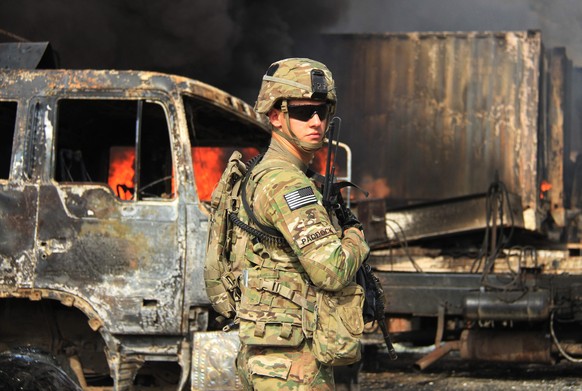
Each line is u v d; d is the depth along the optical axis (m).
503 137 20.73
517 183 20.56
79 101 10.30
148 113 11.05
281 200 5.20
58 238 9.76
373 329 14.58
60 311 10.50
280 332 5.25
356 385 10.14
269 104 5.45
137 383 10.81
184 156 9.80
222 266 5.66
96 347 10.48
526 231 15.70
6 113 10.58
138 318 9.60
